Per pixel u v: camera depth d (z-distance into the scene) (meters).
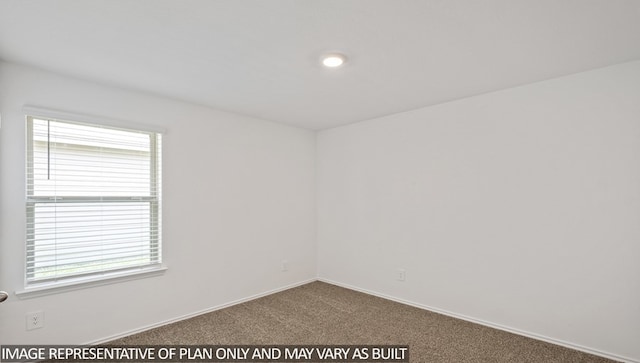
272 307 3.27
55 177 2.30
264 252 3.71
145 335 2.61
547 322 2.49
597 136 2.29
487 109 2.83
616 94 2.22
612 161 2.24
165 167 2.86
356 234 3.91
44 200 2.25
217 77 2.41
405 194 3.42
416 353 2.33
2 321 2.06
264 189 3.74
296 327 2.78
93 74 2.32
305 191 4.27
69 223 2.35
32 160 2.21
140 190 2.74
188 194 3.03
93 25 1.66
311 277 4.31
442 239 3.12
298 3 1.46
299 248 4.15
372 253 3.73
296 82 2.54
